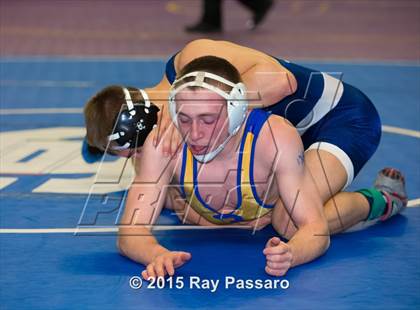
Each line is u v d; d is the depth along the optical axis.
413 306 5.20
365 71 15.98
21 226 6.95
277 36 22.16
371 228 6.92
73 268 5.91
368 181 8.33
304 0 33.34
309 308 5.16
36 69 16.33
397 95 13.34
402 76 15.37
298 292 5.44
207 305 5.21
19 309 5.15
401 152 9.53
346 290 5.47
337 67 16.47
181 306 5.20
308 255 5.82
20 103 12.83
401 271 5.85
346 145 6.75
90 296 5.36
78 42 20.81
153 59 17.62
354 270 5.86
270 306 5.20
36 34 22.48
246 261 6.05
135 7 30.73
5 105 12.66
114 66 16.66
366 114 7.12
